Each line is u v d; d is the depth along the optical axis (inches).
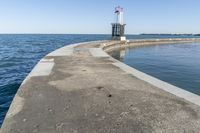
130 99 203.0
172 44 2655.0
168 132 136.9
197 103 194.1
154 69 716.0
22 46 1905.8
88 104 187.5
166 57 1143.6
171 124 148.6
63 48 847.1
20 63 820.0
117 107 180.9
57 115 162.1
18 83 473.1
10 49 1537.9
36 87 242.1
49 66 395.5
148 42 2358.5
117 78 298.4
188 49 1812.3
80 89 236.8
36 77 295.7
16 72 623.5
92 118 157.2
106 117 159.5
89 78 295.4
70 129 139.3
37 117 157.6
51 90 230.8
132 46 1946.4
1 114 283.9
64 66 398.9
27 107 177.9
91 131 137.1
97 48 869.2
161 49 1788.9
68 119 155.1
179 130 139.7
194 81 519.8
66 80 280.4
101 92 225.8
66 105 184.2
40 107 178.5
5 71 638.5
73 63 441.1
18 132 134.3
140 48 1861.5
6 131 135.0
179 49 1806.1
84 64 430.0
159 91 233.5
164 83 272.1
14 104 184.5
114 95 215.5
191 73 636.7
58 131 136.3
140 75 321.7
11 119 153.1
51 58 522.3
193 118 159.5
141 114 165.9
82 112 168.7
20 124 145.3
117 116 161.5
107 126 144.4
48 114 163.8
